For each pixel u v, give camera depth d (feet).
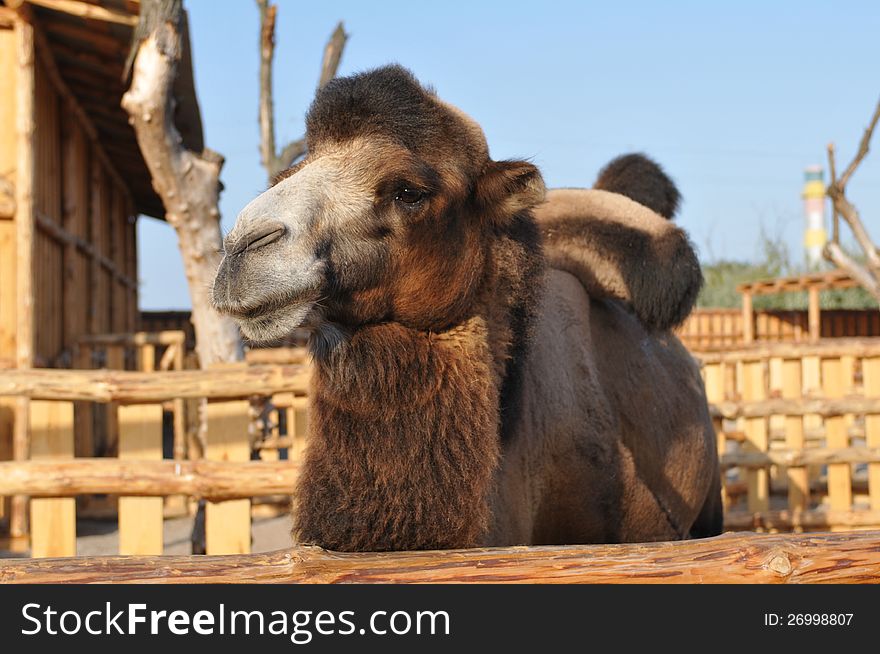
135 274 72.43
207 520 17.01
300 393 18.20
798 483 27.35
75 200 40.24
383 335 9.69
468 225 10.25
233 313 8.73
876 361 28.66
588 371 12.82
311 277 8.94
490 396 9.91
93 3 29.96
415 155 9.78
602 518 12.64
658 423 14.12
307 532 9.39
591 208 14.02
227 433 18.01
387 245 9.58
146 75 22.66
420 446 9.44
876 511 26.20
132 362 51.52
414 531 9.27
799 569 8.09
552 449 11.80
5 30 29.58
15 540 27.02
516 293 10.75
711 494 16.42
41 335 33.37
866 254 42.29
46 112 36.04
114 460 16.62
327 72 35.91
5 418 28.04
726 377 39.24
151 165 23.36
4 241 29.48
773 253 117.91
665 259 13.46
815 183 101.40
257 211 9.00
